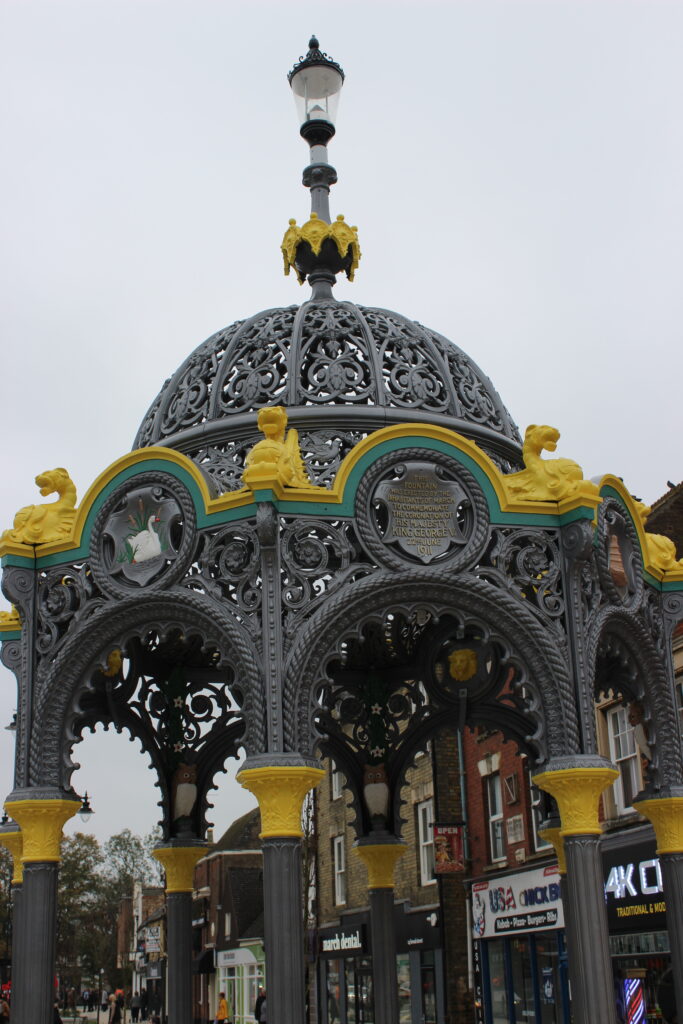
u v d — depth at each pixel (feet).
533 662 28.48
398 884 99.66
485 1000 85.81
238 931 156.66
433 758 93.45
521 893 80.84
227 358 33.73
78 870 224.33
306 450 30.71
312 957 105.91
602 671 33.96
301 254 37.42
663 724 32.01
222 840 188.96
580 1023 26.58
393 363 33.04
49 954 28.14
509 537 29.07
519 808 82.43
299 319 33.63
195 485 28.91
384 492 28.68
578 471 29.63
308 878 93.97
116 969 276.82
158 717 38.75
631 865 66.18
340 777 116.06
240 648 27.32
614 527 31.35
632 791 68.59
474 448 29.22
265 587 27.53
